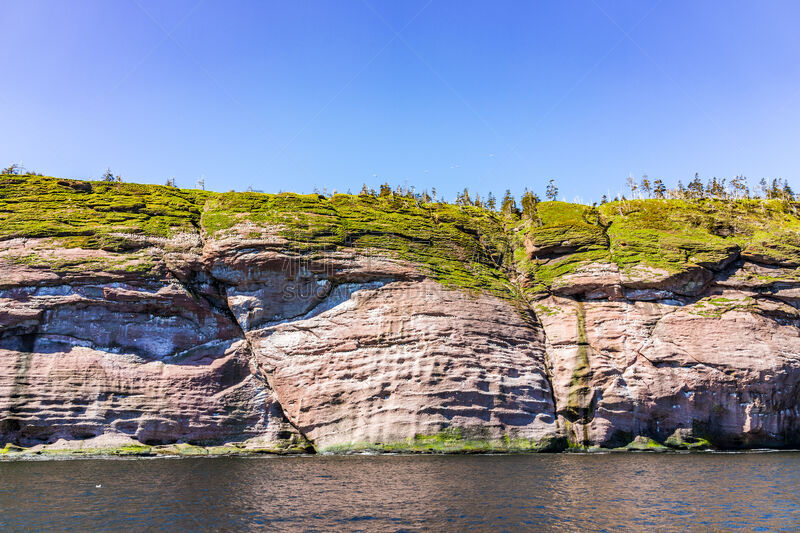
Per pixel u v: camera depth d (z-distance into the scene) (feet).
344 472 159.02
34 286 211.20
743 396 213.46
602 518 112.57
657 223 274.77
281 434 209.97
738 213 295.28
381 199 312.50
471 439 201.77
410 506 121.08
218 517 112.88
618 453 204.23
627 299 239.30
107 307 213.66
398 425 202.39
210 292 229.66
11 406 192.85
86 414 197.36
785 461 181.47
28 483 142.00
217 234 238.27
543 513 115.85
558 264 262.47
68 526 106.93
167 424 201.57
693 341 221.05
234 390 213.87
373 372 211.61
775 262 245.86
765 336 221.66
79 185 271.08
